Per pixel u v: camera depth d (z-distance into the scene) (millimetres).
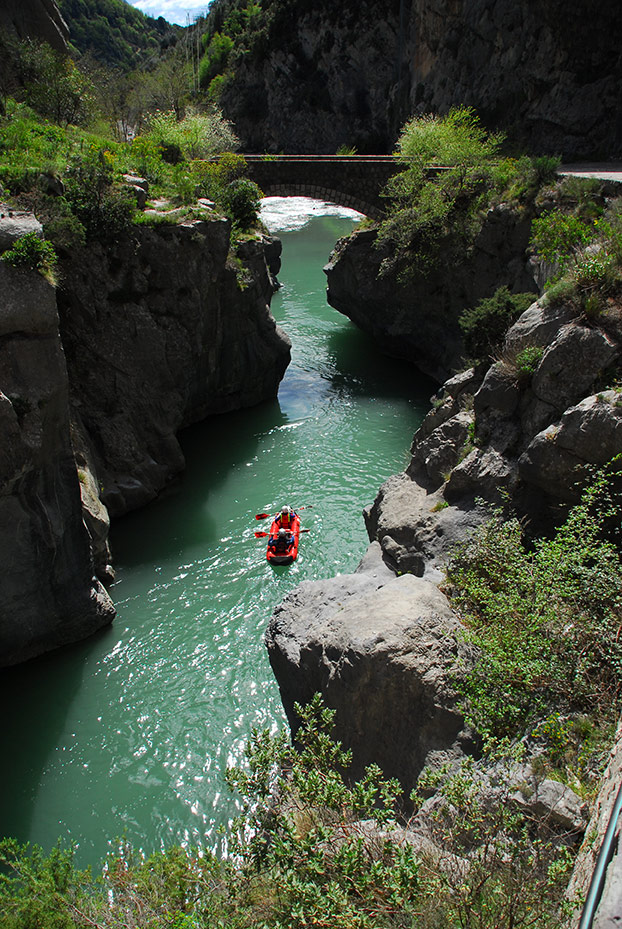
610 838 4598
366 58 81625
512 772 8812
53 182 23234
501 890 6484
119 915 8648
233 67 96875
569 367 15062
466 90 49156
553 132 41031
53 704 17266
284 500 25281
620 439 13133
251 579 21281
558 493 14328
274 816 8008
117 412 24891
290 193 39719
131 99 63031
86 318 23922
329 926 6336
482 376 19844
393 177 36656
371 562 16859
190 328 26781
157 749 16031
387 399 33531
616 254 16391
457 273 32969
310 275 52750
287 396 34094
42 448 17203
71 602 18734
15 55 34688
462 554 13906
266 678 17797
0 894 9789
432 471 17953
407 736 11203
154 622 19750
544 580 10281
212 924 7148
